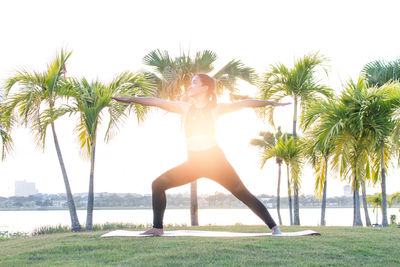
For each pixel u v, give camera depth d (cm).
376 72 1812
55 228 1392
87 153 1397
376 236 732
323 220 1490
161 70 1758
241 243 609
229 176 610
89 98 1292
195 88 606
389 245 636
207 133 596
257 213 673
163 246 591
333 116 1244
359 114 1186
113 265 500
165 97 1745
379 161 1359
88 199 1318
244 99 661
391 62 1794
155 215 680
